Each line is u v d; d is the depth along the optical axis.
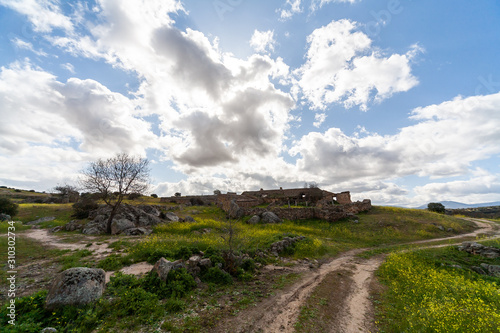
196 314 6.51
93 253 12.66
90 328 5.39
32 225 25.69
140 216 26.25
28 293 7.15
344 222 29.89
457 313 6.09
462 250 15.70
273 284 9.67
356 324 6.41
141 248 12.57
